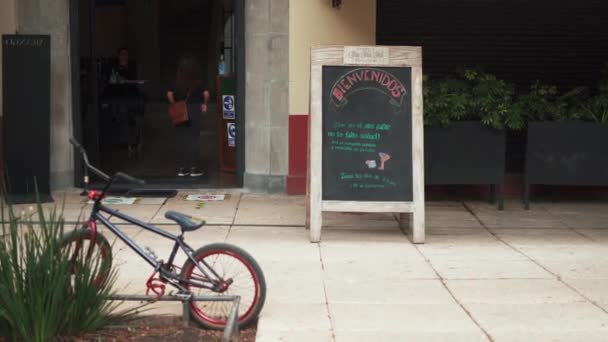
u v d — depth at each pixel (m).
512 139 11.30
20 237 5.61
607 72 10.98
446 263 7.77
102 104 11.77
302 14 10.77
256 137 11.12
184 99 11.67
